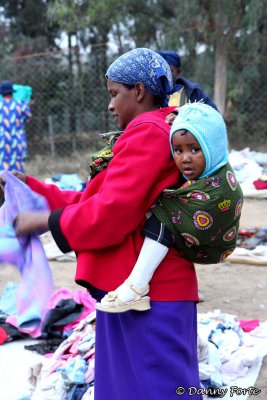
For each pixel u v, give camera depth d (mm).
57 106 13672
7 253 2377
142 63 2156
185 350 2166
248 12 11055
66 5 11719
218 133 1999
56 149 13469
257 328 3785
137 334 2127
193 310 2283
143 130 2051
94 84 13320
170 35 11711
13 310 4039
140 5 12703
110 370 2230
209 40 11359
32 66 13344
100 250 2141
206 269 5348
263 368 3320
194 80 13156
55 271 5371
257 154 10625
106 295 2076
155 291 2137
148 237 2080
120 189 2002
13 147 8086
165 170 2066
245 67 12891
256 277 5082
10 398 2990
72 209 2094
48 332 3730
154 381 2105
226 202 1999
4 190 2418
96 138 13406
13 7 16641
